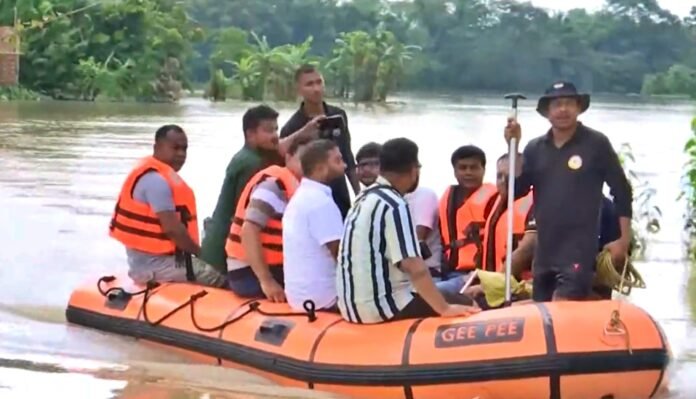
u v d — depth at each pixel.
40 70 52.59
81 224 12.12
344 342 5.78
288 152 6.80
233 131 28.56
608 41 92.88
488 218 7.04
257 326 6.25
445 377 5.46
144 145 23.42
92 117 35.28
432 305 5.66
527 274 6.82
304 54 63.88
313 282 6.19
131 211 7.38
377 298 5.74
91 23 54.72
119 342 6.96
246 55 64.12
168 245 7.38
